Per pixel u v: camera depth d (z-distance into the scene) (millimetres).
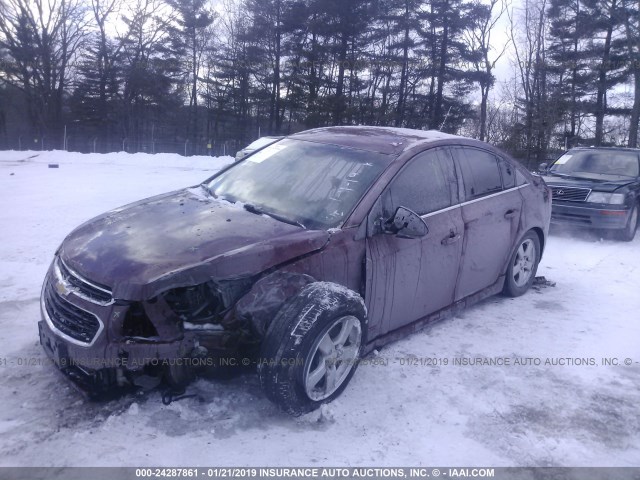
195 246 3514
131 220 4059
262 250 3502
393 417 3580
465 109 42062
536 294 6035
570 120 37188
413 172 4449
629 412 3740
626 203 8828
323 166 4504
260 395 3709
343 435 3371
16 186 14422
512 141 32594
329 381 3594
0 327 4672
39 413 3426
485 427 3525
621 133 38531
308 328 3311
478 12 39719
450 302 4848
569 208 9055
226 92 48375
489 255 5160
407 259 4215
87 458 3041
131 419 3375
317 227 3951
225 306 3340
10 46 46219
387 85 43156
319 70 41844
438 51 41781
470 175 5023
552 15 39094
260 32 44844
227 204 4289
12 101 55438
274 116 46531
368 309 4004
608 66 36906
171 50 48812
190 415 3445
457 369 4223
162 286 3178
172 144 47281
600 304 5781
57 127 48375
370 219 4016
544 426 3559
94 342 3197
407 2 41844
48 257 6926
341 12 40031
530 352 4566
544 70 38125
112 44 49219
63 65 48469
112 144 47031
